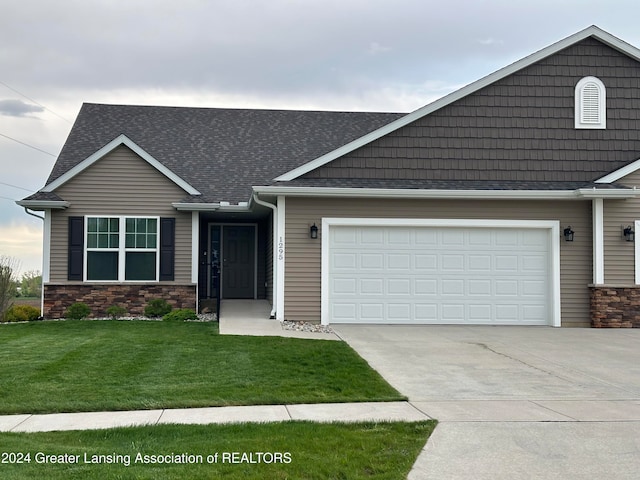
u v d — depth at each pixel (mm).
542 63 16609
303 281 15523
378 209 15703
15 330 14211
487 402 8539
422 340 13336
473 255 15953
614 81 16703
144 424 7457
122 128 22062
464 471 5988
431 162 16312
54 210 17406
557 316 15867
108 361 10648
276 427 7246
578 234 16062
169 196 17781
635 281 15836
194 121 23031
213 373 9914
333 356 11188
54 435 7039
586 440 6906
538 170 16422
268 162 21219
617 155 16562
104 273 17516
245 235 21922
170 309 17031
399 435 7016
